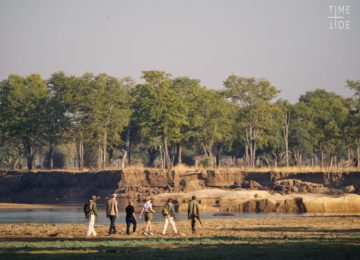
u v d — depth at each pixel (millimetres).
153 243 102750
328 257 82562
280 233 122188
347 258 81812
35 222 175000
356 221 152875
